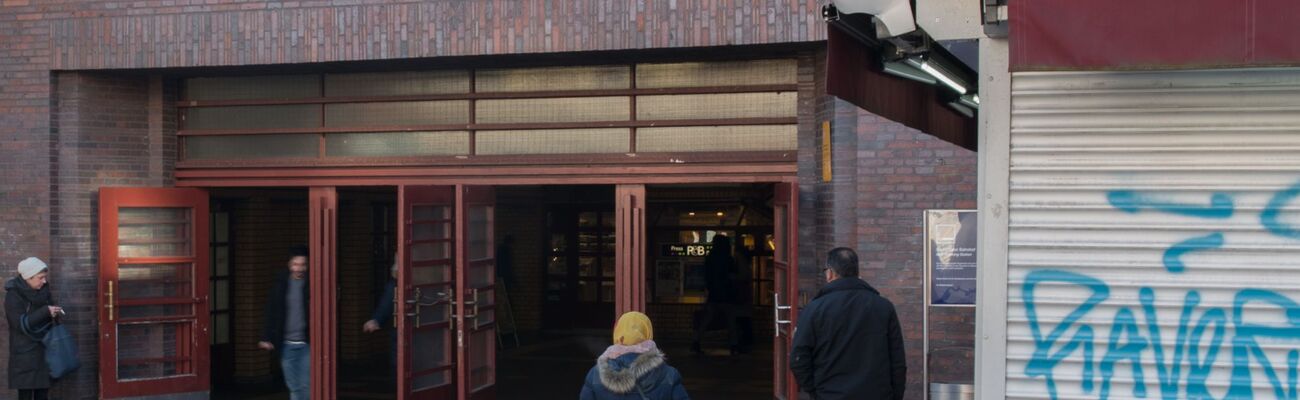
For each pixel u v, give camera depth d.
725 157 10.16
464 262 10.82
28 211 11.09
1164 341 4.62
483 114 10.72
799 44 9.44
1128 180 4.64
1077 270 4.68
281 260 14.33
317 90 11.11
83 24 10.89
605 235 18.89
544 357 16.03
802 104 9.96
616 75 10.41
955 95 7.52
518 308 18.95
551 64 10.46
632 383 5.75
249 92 11.33
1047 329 4.70
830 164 9.50
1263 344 4.54
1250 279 4.55
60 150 11.12
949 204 9.16
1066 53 4.33
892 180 9.23
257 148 11.34
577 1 9.73
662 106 10.33
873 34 5.80
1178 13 4.26
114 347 11.23
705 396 12.96
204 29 10.55
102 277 11.12
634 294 10.34
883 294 9.23
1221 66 4.28
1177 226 4.61
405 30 10.06
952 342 9.12
